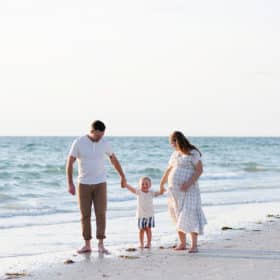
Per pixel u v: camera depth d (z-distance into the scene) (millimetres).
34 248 8742
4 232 10312
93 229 10664
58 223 11516
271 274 6594
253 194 18188
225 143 97438
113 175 26875
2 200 16406
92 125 8008
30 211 13547
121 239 9477
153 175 28062
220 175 28766
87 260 7617
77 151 8047
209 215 12664
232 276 6500
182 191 8023
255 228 10523
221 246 8570
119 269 7008
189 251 8047
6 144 67000
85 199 8109
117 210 13516
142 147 63094
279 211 13555
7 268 7223
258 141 117375
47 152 47969
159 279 6441
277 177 27766
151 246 8695
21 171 26172
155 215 12531
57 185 21250
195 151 8031
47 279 6555
